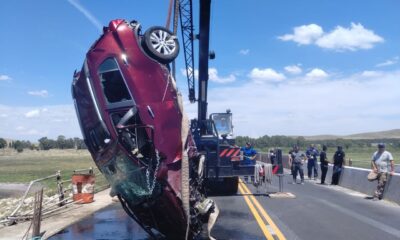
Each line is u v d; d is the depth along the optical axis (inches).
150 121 295.1
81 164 2642.7
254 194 687.7
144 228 348.5
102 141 303.9
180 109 310.0
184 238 338.0
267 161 1350.9
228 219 457.4
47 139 6161.4
